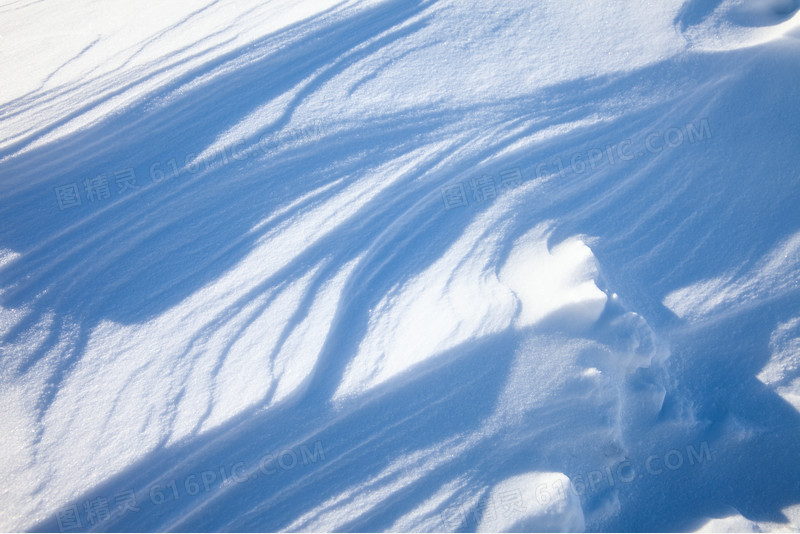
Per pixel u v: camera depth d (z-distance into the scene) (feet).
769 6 16.48
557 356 11.78
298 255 13.38
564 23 16.52
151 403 11.39
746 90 15.29
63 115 15.81
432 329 11.99
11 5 22.47
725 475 11.91
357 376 11.52
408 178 14.51
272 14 17.93
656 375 12.44
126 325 12.69
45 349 12.42
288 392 11.20
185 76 16.16
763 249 13.97
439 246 13.57
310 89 15.83
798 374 12.73
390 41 16.61
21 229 14.24
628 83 15.51
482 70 15.92
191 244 13.83
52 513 10.18
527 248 13.50
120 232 14.10
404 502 10.81
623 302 12.39
